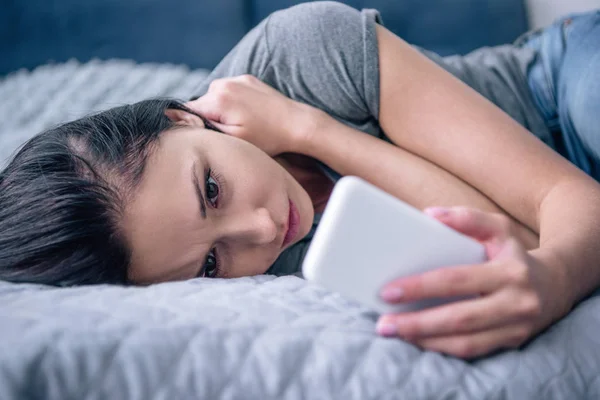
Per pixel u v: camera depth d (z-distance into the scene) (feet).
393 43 2.70
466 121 2.50
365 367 1.48
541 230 2.20
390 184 2.64
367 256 1.42
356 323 1.64
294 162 2.91
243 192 2.21
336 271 1.41
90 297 1.70
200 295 1.75
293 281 2.00
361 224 1.39
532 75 3.32
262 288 1.88
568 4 4.99
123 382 1.40
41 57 5.53
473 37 4.93
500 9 4.91
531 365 1.57
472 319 1.50
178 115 2.52
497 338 1.55
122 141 2.10
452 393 1.47
